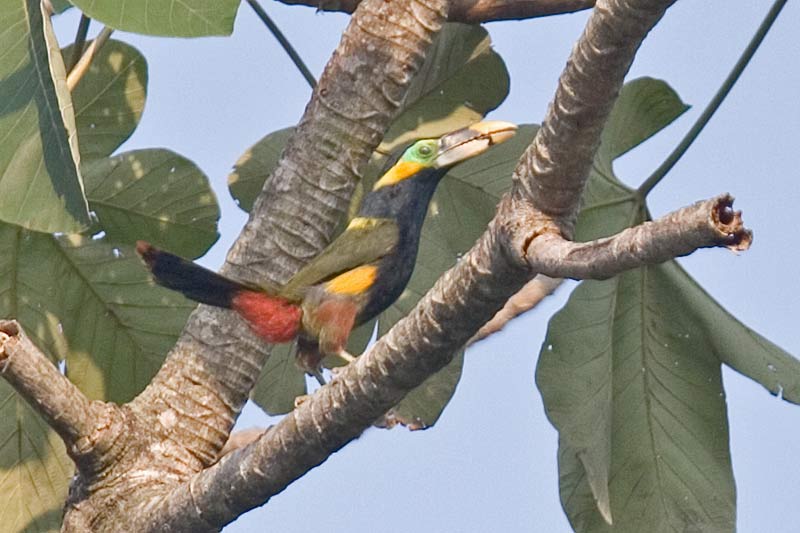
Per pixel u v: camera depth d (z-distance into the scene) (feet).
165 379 30.76
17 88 25.02
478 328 25.44
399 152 35.83
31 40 24.88
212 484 27.43
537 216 24.20
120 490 29.14
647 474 33.53
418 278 37.11
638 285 33.35
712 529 33.32
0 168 24.73
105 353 35.19
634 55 22.94
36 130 24.82
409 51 31.60
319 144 31.48
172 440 30.14
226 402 30.83
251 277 31.35
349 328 33.53
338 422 26.20
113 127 34.60
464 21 33.65
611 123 34.40
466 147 35.37
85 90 34.22
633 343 33.42
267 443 26.86
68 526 29.27
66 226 24.49
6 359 27.53
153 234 34.73
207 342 30.99
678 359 33.40
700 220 19.03
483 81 35.65
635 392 33.50
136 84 34.47
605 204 34.09
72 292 34.81
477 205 36.63
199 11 23.54
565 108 23.39
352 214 36.47
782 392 32.14
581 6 33.30
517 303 29.53
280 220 31.48
